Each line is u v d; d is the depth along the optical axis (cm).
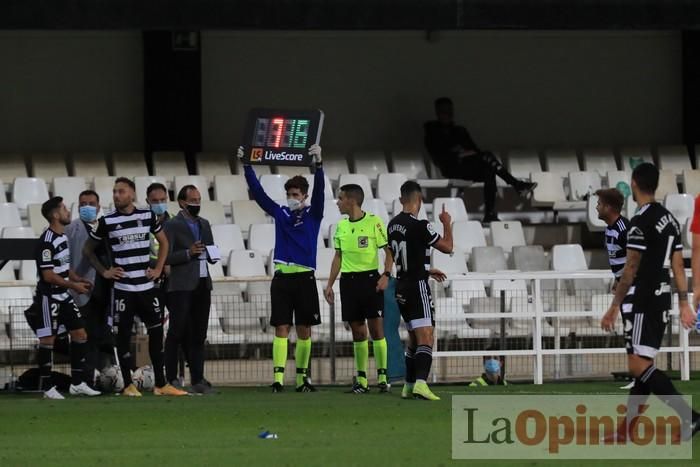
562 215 7150
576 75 7575
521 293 5475
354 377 5022
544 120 7550
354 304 4444
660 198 7144
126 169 6794
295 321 4578
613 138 7612
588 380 5219
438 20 6188
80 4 5900
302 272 4512
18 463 2795
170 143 7019
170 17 5978
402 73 7406
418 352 4109
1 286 4953
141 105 7100
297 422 3519
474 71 7475
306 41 7294
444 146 6906
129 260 4291
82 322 4359
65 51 7025
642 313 3050
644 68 7638
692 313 3127
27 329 5144
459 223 6378
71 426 3462
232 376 5291
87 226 4481
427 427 3388
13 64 6969
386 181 6844
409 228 4062
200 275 4469
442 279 4216
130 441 3152
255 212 6462
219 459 2833
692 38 7575
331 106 7338
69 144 7038
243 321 5409
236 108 7219
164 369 4472
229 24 6031
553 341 5472
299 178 4469
